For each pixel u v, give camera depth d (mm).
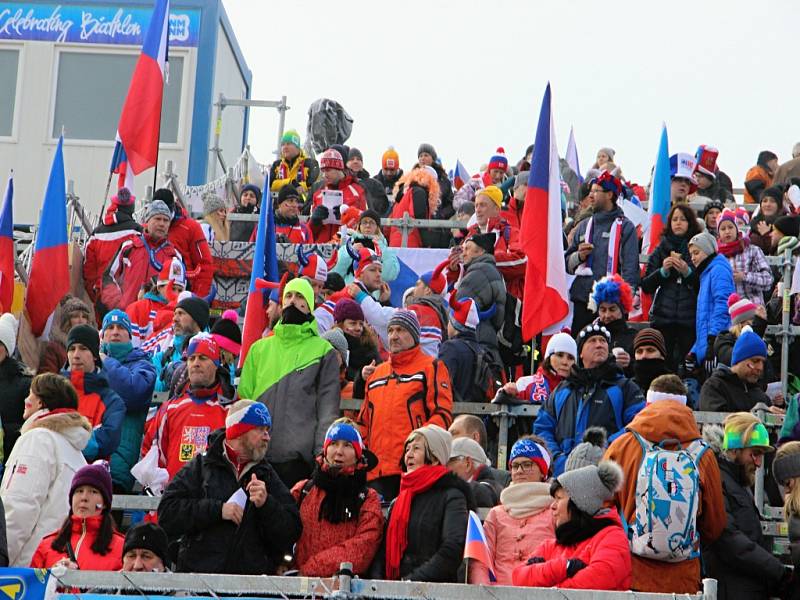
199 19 76938
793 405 32906
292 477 32625
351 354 37281
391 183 67188
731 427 29188
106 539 27359
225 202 60781
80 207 51344
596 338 33375
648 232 53906
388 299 45812
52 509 29281
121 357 36312
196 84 76312
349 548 27141
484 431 31766
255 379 33625
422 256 51906
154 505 29891
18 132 75688
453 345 37719
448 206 60438
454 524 26859
